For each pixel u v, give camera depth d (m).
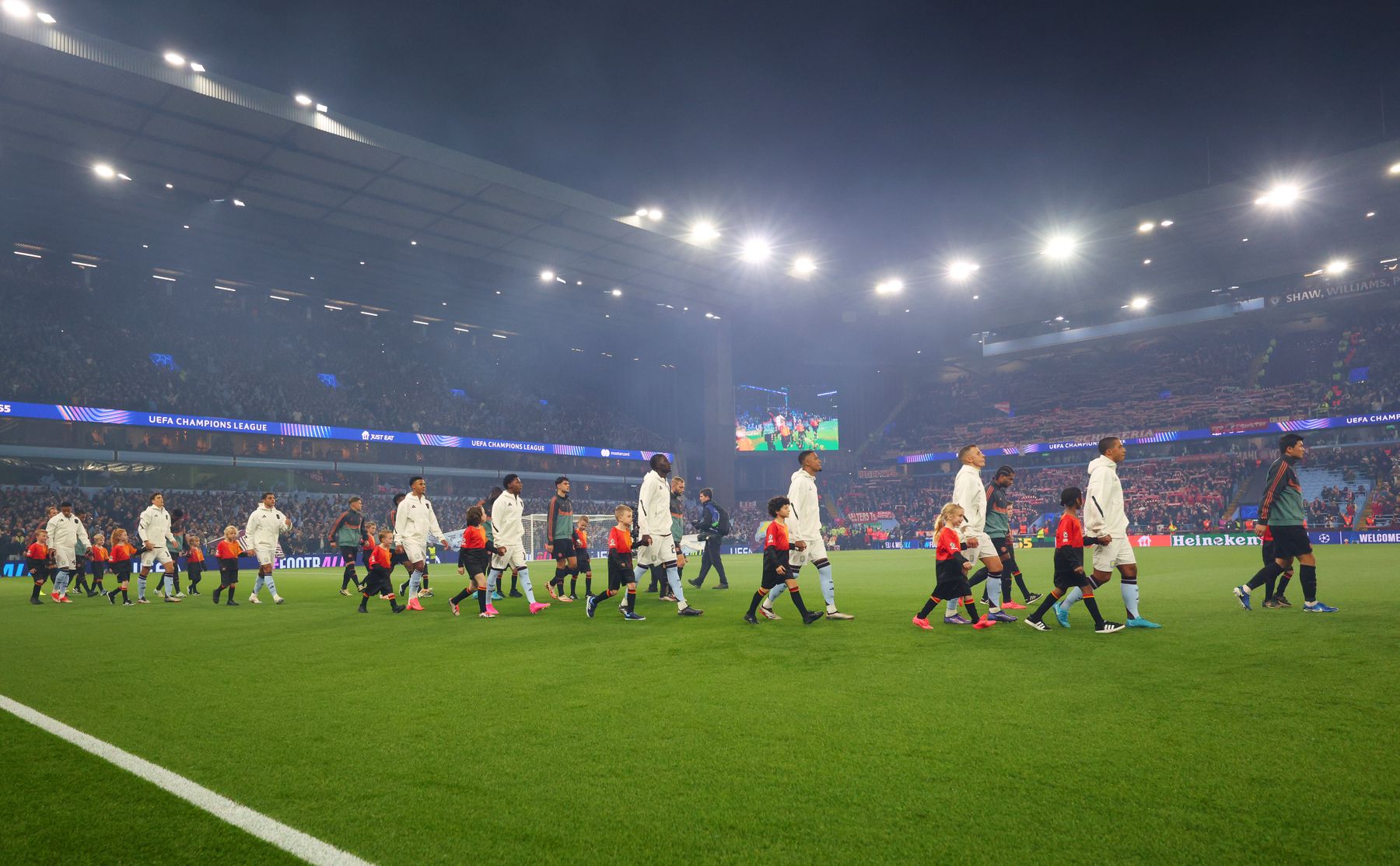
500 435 45.31
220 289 40.28
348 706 4.75
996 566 7.95
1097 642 6.50
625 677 5.53
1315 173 28.20
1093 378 51.50
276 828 2.84
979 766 3.40
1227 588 11.31
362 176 26.86
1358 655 5.61
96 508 30.02
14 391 30.80
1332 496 38.19
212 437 35.72
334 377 42.53
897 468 52.84
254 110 22.42
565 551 12.12
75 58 19.67
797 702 4.64
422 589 13.86
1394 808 2.84
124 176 26.70
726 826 2.81
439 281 39.03
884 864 2.49
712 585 14.81
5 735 4.14
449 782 3.32
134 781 3.37
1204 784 3.12
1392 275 38.59
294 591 15.89
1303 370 44.69
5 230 32.44
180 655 6.93
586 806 3.02
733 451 42.94
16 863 2.57
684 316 44.38
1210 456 43.97
